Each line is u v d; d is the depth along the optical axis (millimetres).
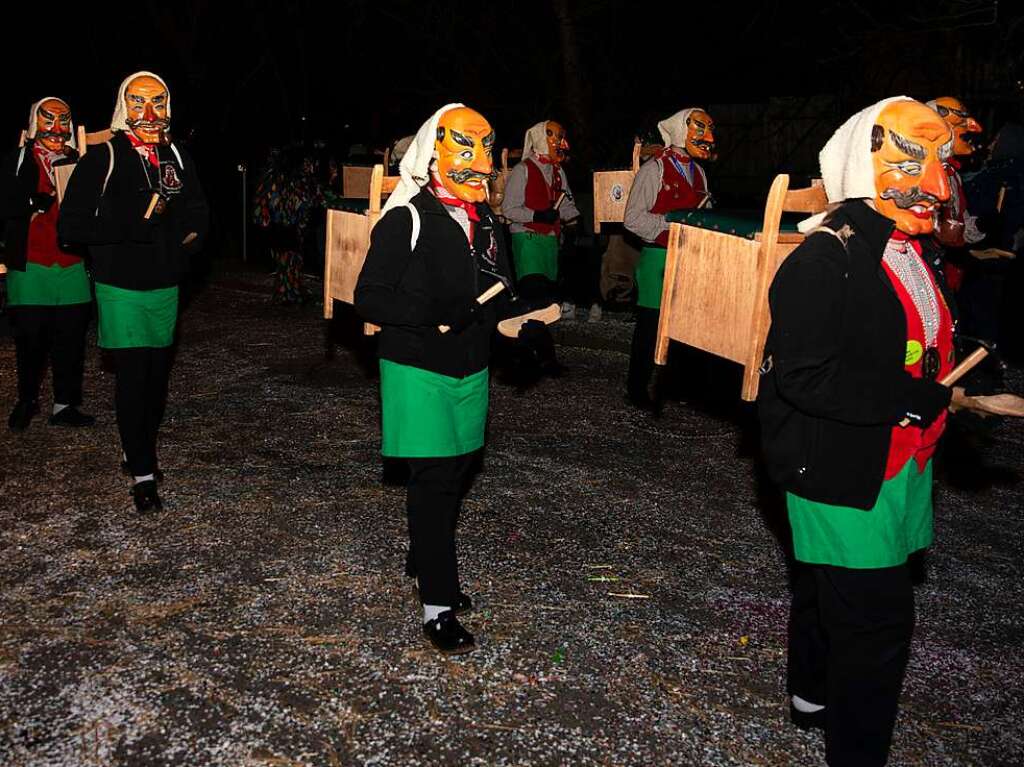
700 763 3156
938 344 2820
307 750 3164
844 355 2674
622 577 4473
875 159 2717
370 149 12430
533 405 7191
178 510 5090
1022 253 10391
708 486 5652
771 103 16641
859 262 2682
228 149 17578
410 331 3590
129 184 4777
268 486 5469
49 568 4402
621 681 3607
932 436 2824
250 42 18766
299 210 10648
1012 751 3289
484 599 4215
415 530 3723
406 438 3623
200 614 4004
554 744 3230
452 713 3381
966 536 5059
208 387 7570
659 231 6484
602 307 10867
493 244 3703
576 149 15961
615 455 6148
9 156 6000
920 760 3230
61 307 6230
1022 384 7930
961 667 3803
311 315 10492
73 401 6449
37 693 3436
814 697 3270
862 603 2777
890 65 13906
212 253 14977
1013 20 12555
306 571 4418
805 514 2846
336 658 3699
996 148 6477
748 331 3480
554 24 16578
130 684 3500
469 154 3551
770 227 3355
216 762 3096
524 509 5250
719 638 3947
